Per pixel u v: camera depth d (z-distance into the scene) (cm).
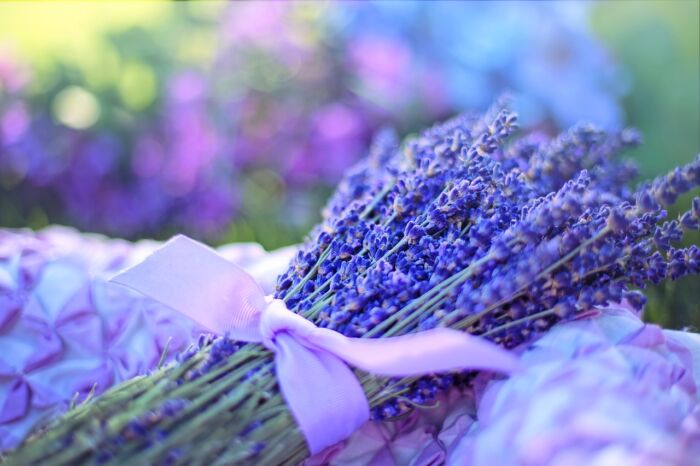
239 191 95
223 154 97
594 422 44
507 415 46
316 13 98
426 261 50
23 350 54
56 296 56
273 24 98
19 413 53
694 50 94
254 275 57
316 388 47
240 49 98
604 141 59
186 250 50
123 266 58
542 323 49
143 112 100
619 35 98
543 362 47
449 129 58
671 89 92
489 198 51
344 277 50
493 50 94
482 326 49
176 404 46
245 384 47
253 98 97
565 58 94
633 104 93
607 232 47
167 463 45
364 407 47
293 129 96
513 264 48
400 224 53
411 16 97
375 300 49
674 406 45
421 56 97
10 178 101
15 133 100
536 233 47
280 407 47
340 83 97
